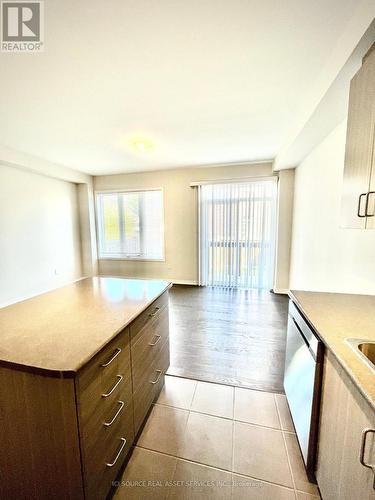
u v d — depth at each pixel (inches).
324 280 95.5
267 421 60.9
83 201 194.9
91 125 98.2
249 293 164.1
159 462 50.7
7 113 86.6
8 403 34.8
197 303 146.2
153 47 55.2
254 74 66.1
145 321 56.2
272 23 49.0
